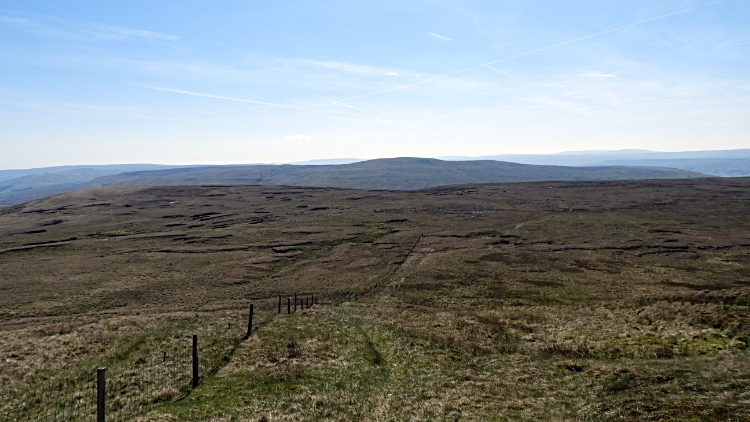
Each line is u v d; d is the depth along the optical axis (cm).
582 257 7156
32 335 2873
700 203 13325
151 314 3997
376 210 13688
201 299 5403
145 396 1894
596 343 2395
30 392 1933
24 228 11075
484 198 16188
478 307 4222
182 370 2211
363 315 3769
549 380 1891
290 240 9500
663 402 1412
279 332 2989
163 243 9356
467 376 2058
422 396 1852
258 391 1923
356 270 6894
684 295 3406
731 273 5809
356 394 1914
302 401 1811
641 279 5547
